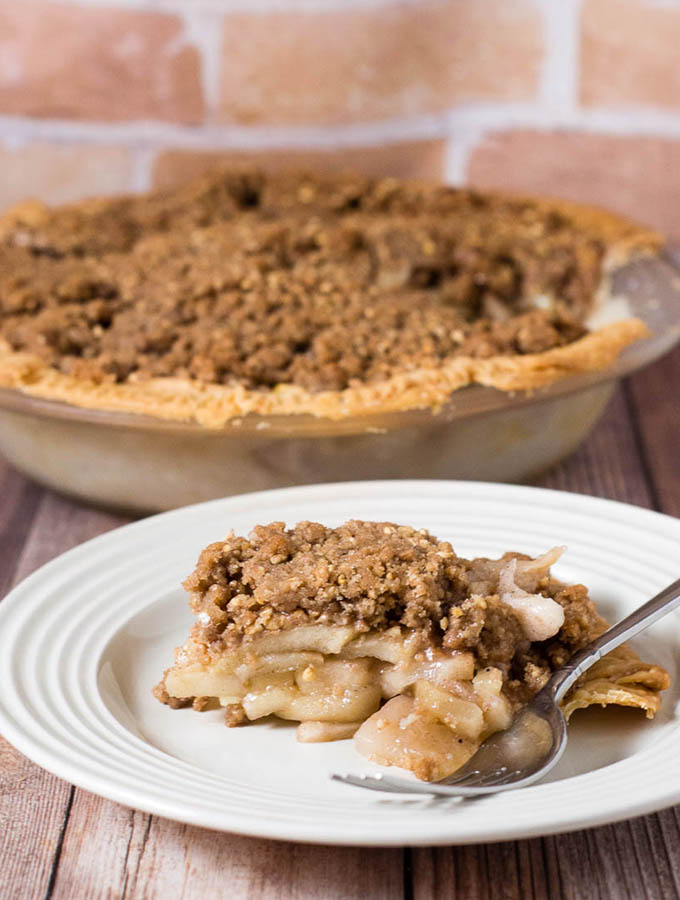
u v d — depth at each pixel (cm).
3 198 94
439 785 45
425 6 90
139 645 54
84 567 56
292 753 50
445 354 67
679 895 44
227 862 46
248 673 50
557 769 48
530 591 52
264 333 68
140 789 43
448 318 70
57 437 64
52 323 69
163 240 77
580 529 57
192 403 63
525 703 50
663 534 57
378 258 76
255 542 52
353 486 60
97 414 62
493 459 65
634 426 75
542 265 76
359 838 40
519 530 57
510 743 49
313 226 77
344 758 49
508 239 78
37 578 55
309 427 62
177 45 91
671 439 73
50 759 45
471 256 76
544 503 59
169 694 51
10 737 47
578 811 41
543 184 93
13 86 92
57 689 50
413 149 93
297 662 50
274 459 63
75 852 47
